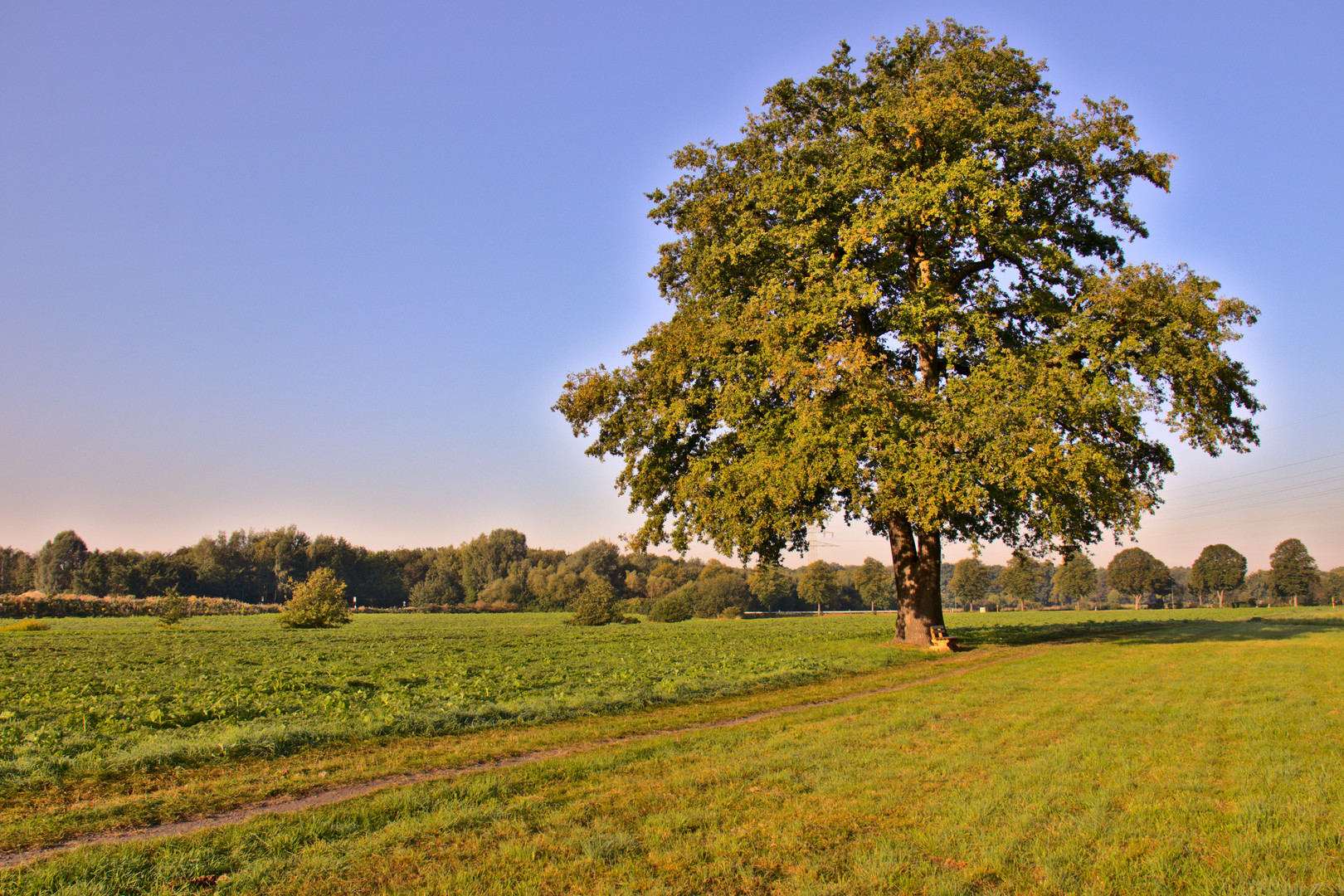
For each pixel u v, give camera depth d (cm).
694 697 1541
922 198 2139
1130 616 7769
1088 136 2305
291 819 700
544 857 606
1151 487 2534
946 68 2305
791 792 782
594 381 2594
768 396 2388
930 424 2069
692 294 2823
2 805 761
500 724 1223
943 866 585
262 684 1773
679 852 612
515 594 11962
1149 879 555
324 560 14150
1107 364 2167
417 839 649
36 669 2305
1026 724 1129
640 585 13388
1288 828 646
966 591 13138
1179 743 991
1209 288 2142
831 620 7744
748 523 2442
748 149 2630
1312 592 12419
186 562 12812
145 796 795
